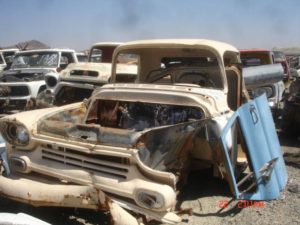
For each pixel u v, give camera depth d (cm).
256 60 1082
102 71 867
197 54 577
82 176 390
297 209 466
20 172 436
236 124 454
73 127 410
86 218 432
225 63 613
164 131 388
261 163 471
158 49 589
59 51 1271
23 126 431
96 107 510
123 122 497
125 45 586
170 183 359
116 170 378
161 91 465
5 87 1095
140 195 356
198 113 447
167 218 354
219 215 456
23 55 1295
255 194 462
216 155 460
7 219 259
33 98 955
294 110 820
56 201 374
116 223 343
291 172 611
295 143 813
